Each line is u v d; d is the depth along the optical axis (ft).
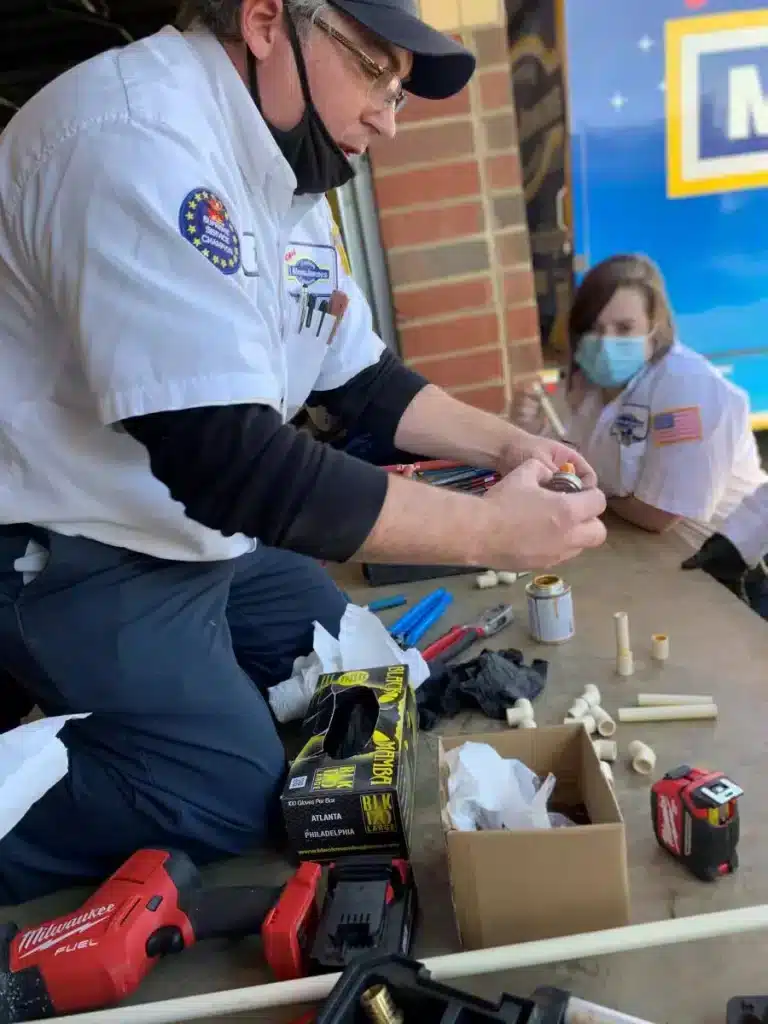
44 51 8.44
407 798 3.32
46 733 3.09
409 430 4.70
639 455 5.87
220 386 2.59
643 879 3.02
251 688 3.65
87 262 2.56
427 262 7.41
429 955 2.83
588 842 2.56
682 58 7.10
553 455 4.36
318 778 3.23
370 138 3.32
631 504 5.95
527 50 7.20
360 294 4.81
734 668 4.14
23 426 3.02
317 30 2.84
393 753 3.30
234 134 2.97
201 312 2.58
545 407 7.17
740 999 2.39
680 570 5.21
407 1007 2.23
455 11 6.67
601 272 5.83
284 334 3.64
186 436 2.63
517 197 7.27
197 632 3.44
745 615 4.60
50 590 3.23
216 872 3.45
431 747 3.91
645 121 7.32
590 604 4.95
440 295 7.53
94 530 3.21
